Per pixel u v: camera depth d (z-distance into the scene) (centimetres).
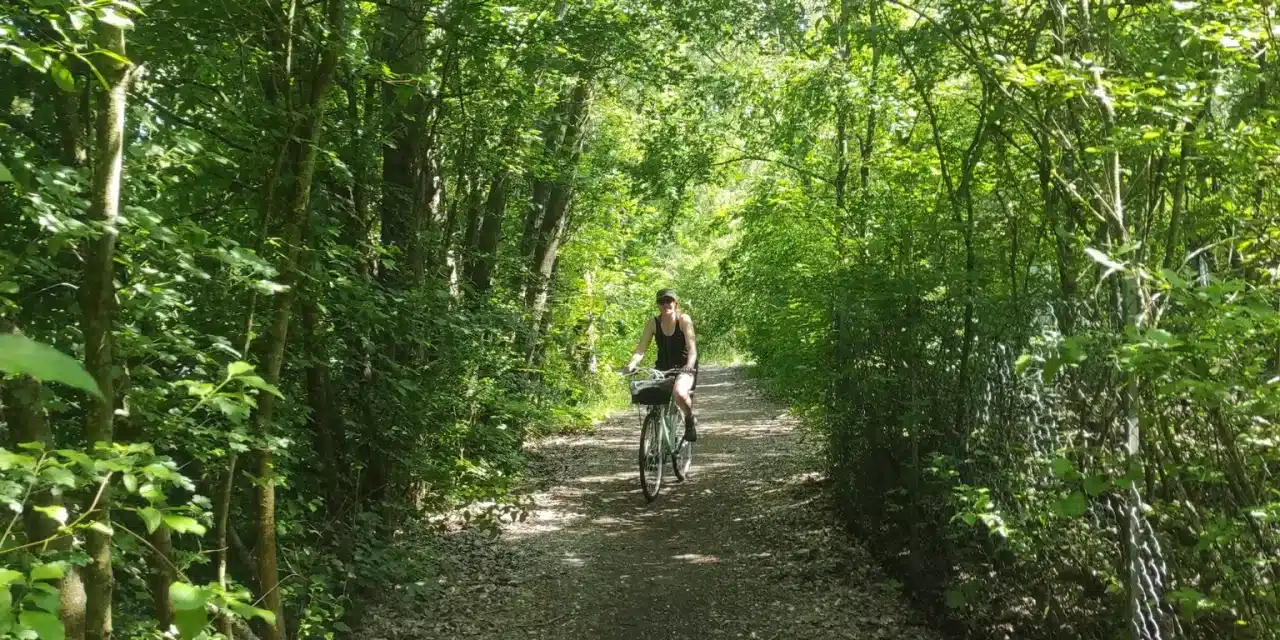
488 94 698
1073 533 400
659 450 898
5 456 185
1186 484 353
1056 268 495
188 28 398
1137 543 334
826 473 859
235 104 411
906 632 524
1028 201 512
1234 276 392
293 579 452
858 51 750
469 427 703
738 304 1296
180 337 327
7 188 269
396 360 644
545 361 1303
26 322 309
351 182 476
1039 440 435
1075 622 406
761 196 1016
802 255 952
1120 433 379
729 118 965
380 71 485
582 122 1141
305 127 398
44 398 257
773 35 842
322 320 520
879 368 643
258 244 379
